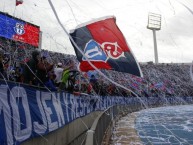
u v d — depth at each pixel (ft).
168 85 93.66
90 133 15.44
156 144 33.37
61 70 25.72
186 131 44.16
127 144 31.58
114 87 55.57
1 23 47.16
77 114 28.48
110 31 11.27
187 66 117.39
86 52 11.60
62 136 21.72
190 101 107.45
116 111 55.52
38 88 16.02
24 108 13.99
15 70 20.67
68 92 24.76
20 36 53.93
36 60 18.90
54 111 19.25
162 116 69.15
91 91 37.40
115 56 11.07
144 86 67.41
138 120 59.47
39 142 16.11
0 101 11.62
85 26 11.70
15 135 12.61
